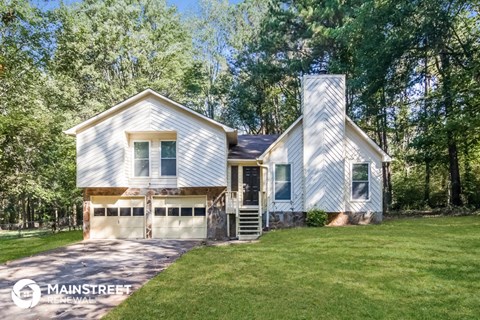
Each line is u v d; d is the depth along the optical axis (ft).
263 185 55.67
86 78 85.56
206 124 51.42
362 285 21.34
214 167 51.03
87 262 32.94
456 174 68.49
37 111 69.10
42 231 86.12
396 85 67.21
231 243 42.63
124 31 89.61
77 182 50.83
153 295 20.98
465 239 34.24
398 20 58.49
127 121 51.29
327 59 85.46
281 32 88.89
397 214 68.33
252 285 22.18
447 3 54.95
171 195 51.90
